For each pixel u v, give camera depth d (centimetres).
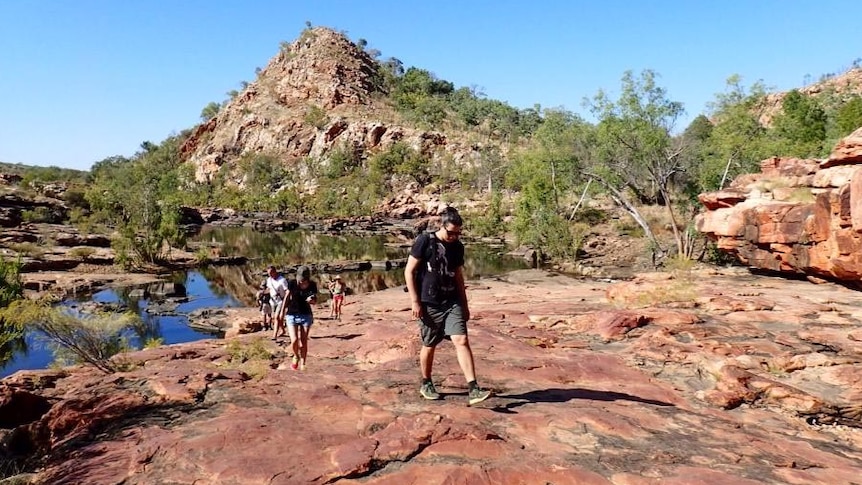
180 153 16075
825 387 666
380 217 8494
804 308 1147
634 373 675
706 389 645
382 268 3784
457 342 467
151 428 444
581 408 497
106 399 523
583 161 4012
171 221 4472
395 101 16212
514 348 784
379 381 577
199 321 2089
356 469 356
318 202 9456
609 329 943
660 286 1368
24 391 604
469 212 7212
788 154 3316
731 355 776
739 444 446
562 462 385
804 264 1639
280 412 474
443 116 14125
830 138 4528
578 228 4450
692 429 477
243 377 612
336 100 14725
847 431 547
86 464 382
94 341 891
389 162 10775
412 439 398
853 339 871
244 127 14550
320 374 622
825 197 1538
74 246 4266
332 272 3556
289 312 799
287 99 15275
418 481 346
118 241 3688
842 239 1462
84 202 6988
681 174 4275
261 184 11306
